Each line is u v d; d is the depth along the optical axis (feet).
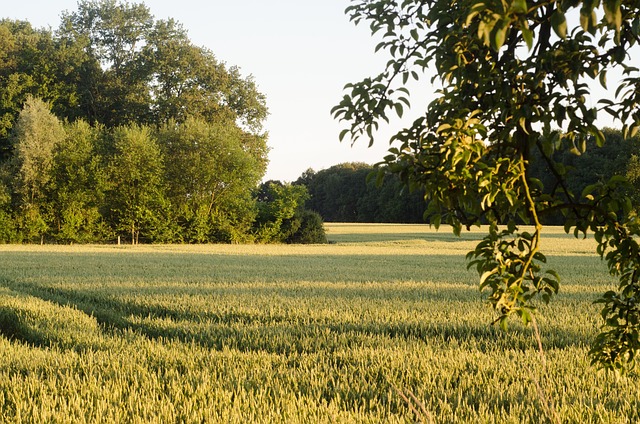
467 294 54.19
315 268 87.51
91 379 24.12
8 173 150.00
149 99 193.98
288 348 31.68
